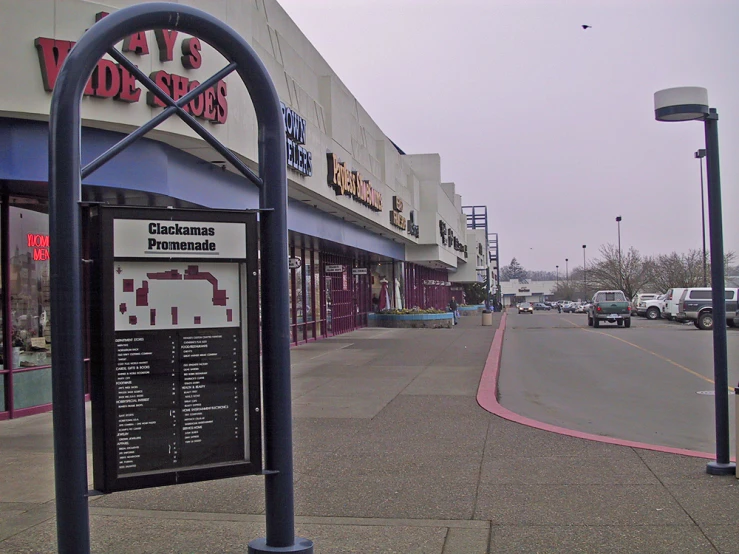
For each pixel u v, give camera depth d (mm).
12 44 9852
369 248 31109
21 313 11570
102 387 4078
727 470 7145
